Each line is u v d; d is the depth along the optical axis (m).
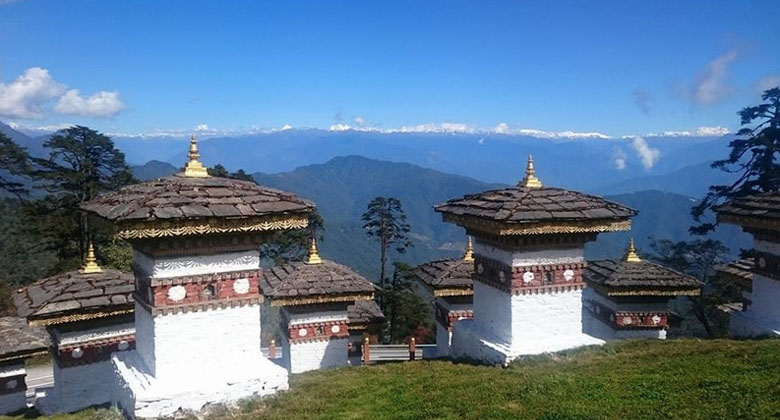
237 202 15.47
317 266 25.83
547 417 13.94
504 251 20.52
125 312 20.30
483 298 22.25
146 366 16.03
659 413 13.61
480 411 14.74
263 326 43.25
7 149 54.72
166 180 16.73
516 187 22.17
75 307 19.28
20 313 19.86
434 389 17.25
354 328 26.78
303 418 14.70
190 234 14.67
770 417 12.82
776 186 48.41
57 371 20.69
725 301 43.84
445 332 27.72
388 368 21.09
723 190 52.31
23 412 21.41
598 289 26.83
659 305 26.42
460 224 22.56
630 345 21.44
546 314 20.53
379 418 14.67
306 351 24.55
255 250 16.38
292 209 15.91
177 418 14.77
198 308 15.53
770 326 22.94
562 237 20.39
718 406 13.76
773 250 23.50
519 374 18.08
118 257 48.34
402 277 56.75
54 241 56.16
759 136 49.56
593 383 16.52
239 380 15.91
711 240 51.81
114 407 16.89
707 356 18.83
